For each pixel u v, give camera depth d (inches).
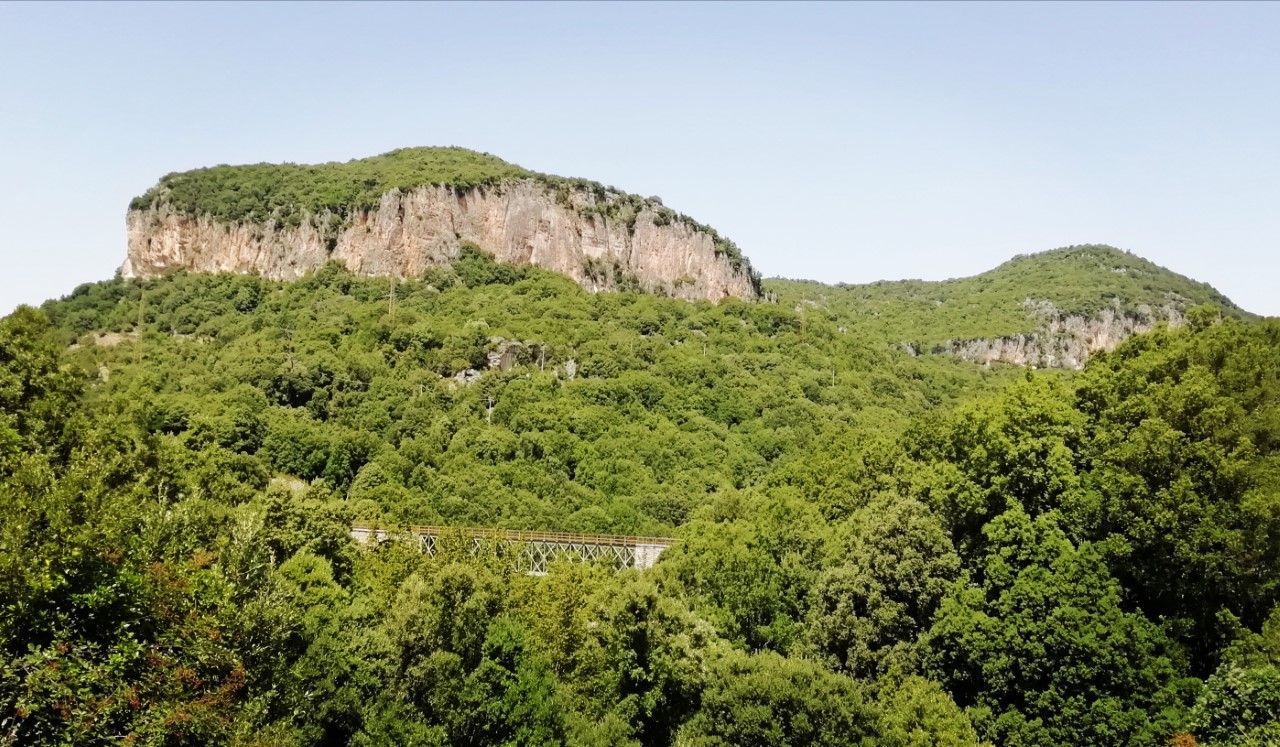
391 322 7042.3
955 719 1501.0
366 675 1553.9
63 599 952.9
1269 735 1331.2
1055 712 1535.4
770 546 2365.9
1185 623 1594.5
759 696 1571.1
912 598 1797.5
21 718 837.2
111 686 907.4
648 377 6446.9
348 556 2305.6
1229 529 1567.4
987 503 1844.2
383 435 5315.0
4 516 963.3
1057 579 1595.7
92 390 2891.2
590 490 4776.1
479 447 4985.2
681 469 5137.8
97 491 1211.9
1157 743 1455.5
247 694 1253.7
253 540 1488.7
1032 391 2043.6
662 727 1748.3
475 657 1664.6
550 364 6815.9
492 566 2294.5
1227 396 1727.4
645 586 1795.0
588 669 1891.0
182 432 4079.7
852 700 1537.9
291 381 5482.3
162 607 1064.8
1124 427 1827.0
